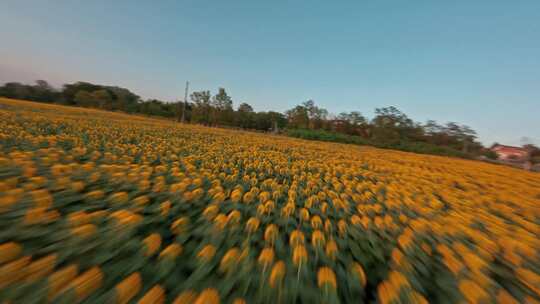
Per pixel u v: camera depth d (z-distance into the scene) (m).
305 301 1.29
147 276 1.37
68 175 2.93
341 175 6.31
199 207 2.62
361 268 1.58
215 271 1.46
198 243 1.81
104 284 1.27
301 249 1.53
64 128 8.95
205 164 5.32
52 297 1.07
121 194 2.33
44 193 2.08
